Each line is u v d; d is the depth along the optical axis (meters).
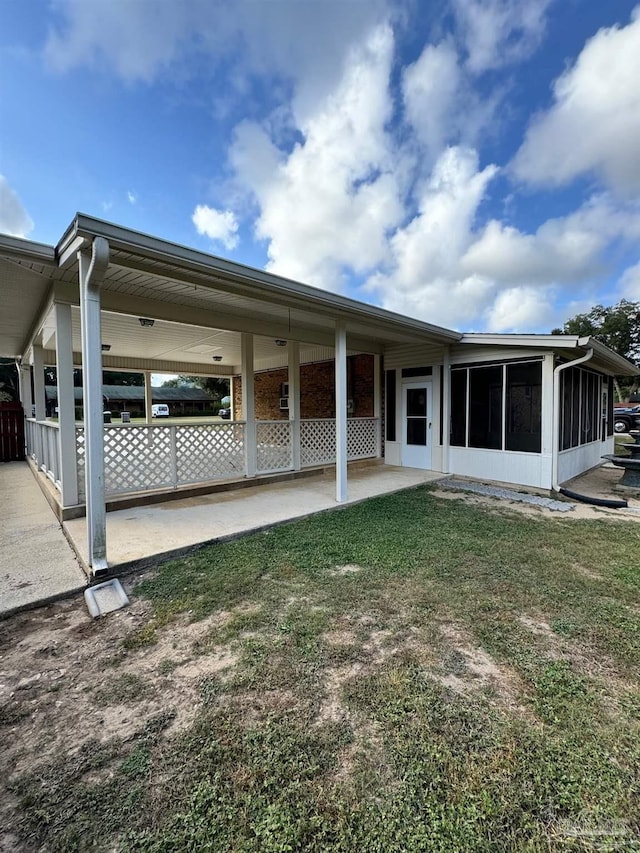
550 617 2.76
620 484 7.27
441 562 3.70
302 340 7.48
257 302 5.35
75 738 1.77
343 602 2.95
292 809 1.45
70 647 2.45
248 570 3.51
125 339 8.27
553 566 3.62
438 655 2.34
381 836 1.35
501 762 1.63
